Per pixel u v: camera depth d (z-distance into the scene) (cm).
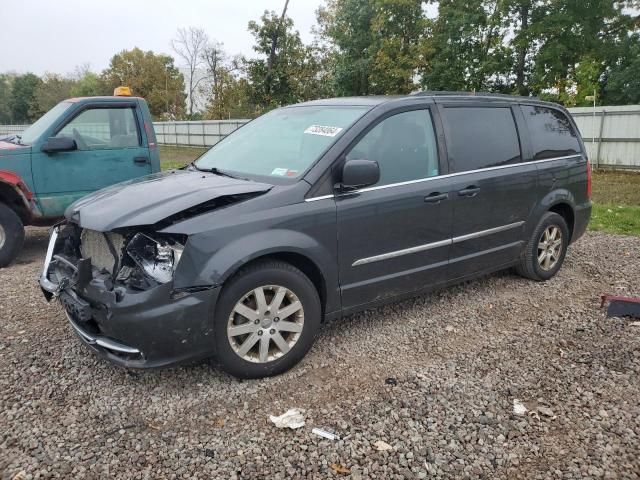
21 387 353
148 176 452
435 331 444
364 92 2598
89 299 334
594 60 2253
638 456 287
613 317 464
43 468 275
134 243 330
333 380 365
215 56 4019
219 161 456
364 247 397
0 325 454
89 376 368
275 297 357
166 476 271
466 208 459
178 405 334
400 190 413
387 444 296
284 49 2588
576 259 654
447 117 460
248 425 314
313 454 288
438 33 2341
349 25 2584
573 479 270
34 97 6719
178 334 322
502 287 550
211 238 330
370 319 468
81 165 685
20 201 661
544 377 368
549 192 543
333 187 381
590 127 1655
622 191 1196
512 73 2408
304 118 452
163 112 4969
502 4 2244
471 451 292
